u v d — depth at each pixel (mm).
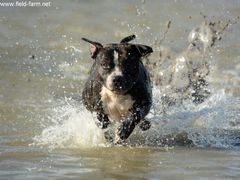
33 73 17578
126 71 11047
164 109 13367
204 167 10156
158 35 21406
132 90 11352
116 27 23047
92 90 11531
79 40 21500
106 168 10039
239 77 16953
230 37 20500
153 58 17641
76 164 10234
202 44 17828
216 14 23703
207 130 12562
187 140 12055
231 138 12164
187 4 25469
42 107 14352
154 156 10875
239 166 10242
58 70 18062
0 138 11875
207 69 16812
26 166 10055
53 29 22859
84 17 24406
